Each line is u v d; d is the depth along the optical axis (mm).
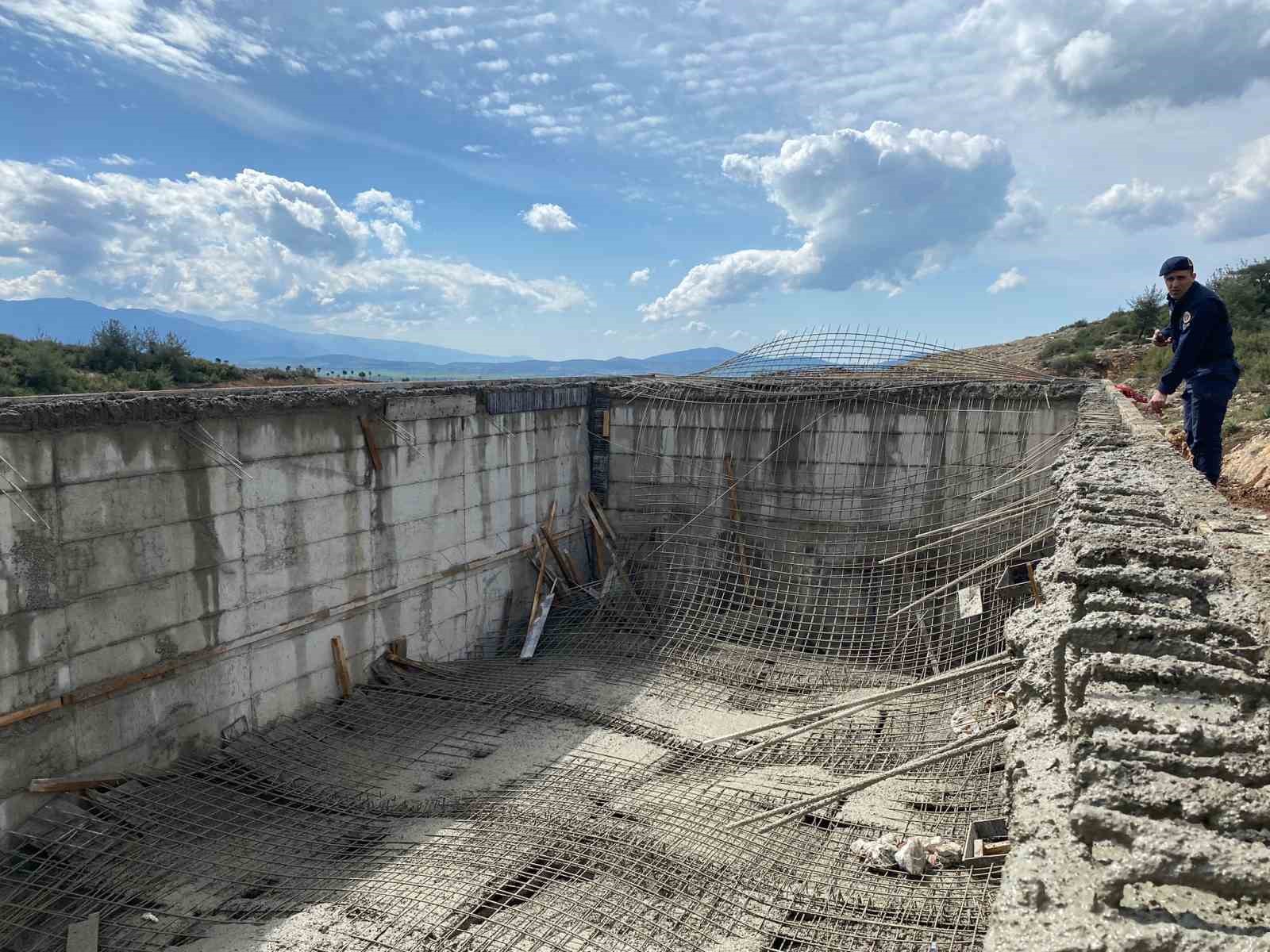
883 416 10602
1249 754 2084
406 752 7438
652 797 6359
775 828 5730
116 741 6211
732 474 11430
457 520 9789
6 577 5461
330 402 7957
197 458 6754
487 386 10117
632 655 9820
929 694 8250
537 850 5508
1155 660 2469
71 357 21984
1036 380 10320
